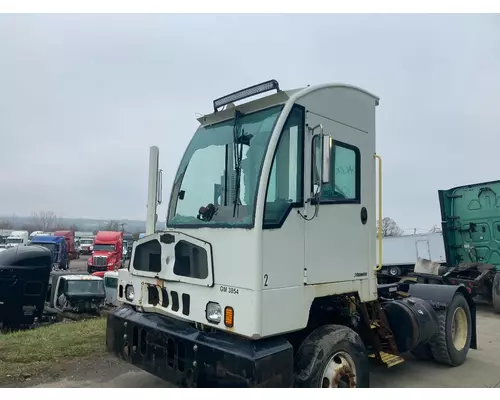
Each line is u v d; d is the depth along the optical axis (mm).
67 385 4762
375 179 4773
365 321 4629
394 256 16656
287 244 3611
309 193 3875
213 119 4461
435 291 6211
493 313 10742
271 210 3531
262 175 3502
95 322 8297
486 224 11211
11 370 5105
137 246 4430
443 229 12008
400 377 5504
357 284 4359
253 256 3359
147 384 4828
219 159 4168
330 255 4051
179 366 3650
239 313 3375
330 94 4258
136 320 4191
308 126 3971
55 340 6445
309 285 3789
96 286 16344
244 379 3195
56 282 16750
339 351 3951
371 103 4820
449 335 5906
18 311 10648
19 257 10664
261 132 3840
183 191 4477
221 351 3346
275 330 3412
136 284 4426
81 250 60031
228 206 3854
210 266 3607
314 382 3689
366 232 4539
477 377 5555
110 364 5445
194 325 3799
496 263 11062
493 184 10992
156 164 4594
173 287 3955
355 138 4531
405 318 5262
